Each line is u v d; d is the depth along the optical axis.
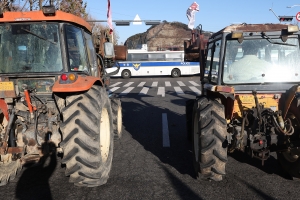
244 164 4.91
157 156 5.48
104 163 4.25
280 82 4.29
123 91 17.12
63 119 3.70
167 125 8.00
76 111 3.70
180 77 28.84
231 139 4.01
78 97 3.83
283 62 4.36
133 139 6.68
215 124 3.91
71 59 4.23
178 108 10.68
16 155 3.91
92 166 3.63
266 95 4.18
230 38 4.40
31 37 4.07
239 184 4.18
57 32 4.05
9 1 8.58
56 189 4.11
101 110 3.92
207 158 3.93
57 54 4.07
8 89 3.85
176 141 6.45
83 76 4.15
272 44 4.37
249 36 4.36
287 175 4.39
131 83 22.98
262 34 4.35
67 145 3.62
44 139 4.12
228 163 4.96
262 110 3.97
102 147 4.41
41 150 4.09
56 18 3.98
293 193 3.89
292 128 3.66
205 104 4.11
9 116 3.93
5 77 4.02
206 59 5.68
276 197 3.79
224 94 3.93
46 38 4.05
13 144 4.03
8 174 4.30
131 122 8.47
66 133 3.64
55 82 3.81
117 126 6.45
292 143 3.78
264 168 4.73
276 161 5.02
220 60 4.40
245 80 4.35
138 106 11.41
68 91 3.60
